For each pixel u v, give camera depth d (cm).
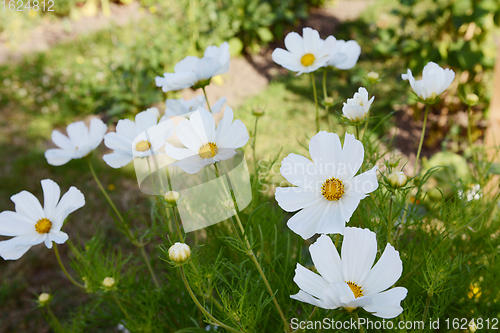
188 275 37
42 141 135
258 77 170
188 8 174
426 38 129
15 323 81
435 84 37
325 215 30
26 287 88
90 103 154
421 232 41
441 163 73
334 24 220
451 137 119
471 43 114
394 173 32
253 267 44
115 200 109
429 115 130
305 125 132
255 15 182
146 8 219
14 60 186
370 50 176
